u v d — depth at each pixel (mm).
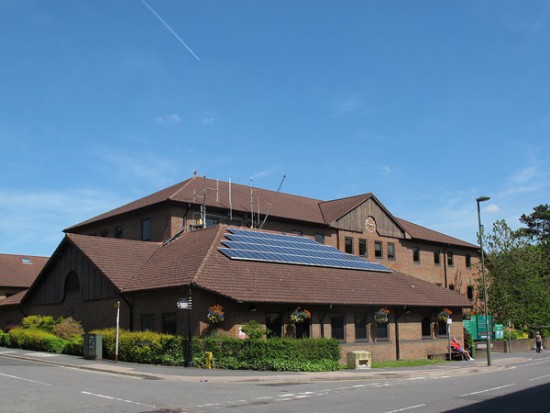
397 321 31875
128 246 31875
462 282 56219
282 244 32750
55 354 27062
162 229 35469
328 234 43281
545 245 73312
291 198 46531
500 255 51188
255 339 22078
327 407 12977
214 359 22078
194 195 36938
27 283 54594
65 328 29344
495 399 14891
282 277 27547
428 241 52125
